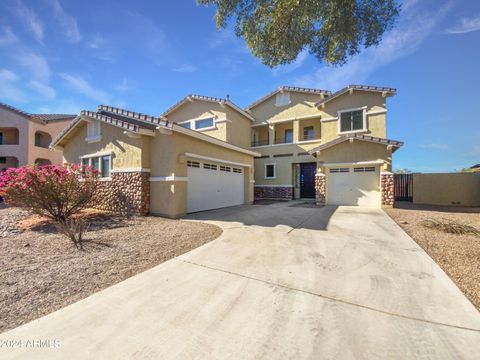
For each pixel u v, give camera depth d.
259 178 20.38
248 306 3.15
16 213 10.36
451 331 2.62
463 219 9.16
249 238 6.56
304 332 2.61
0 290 3.54
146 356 2.26
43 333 2.60
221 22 6.79
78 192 9.05
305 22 6.07
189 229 7.59
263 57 7.11
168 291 3.56
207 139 11.25
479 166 20.48
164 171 10.00
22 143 23.11
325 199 14.52
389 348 2.36
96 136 11.76
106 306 3.15
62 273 4.16
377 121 15.37
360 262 4.73
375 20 6.04
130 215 10.05
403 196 15.94
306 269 4.39
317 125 19.66
